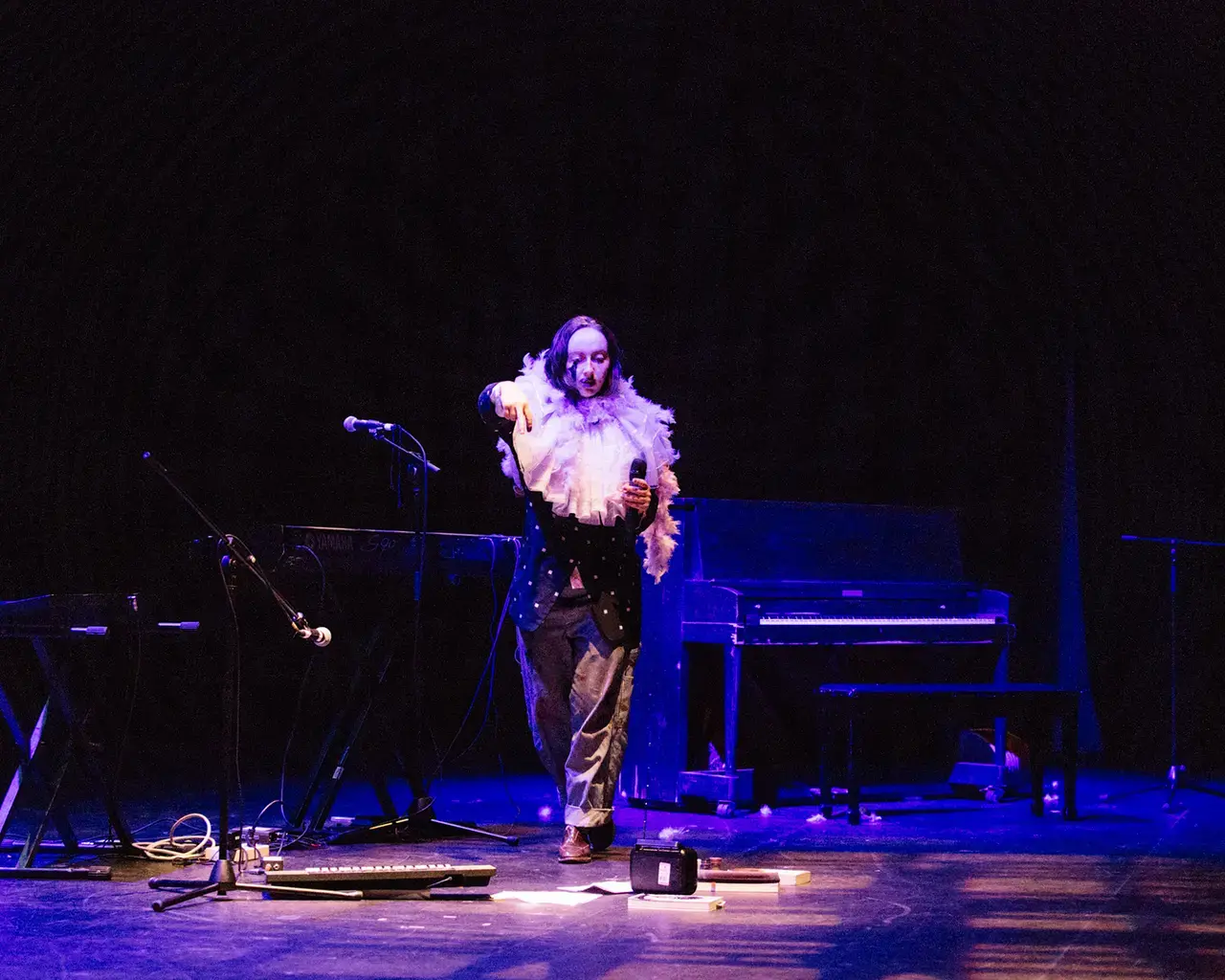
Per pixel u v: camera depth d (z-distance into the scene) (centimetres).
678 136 798
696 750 625
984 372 824
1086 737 816
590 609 464
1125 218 757
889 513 666
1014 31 709
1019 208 779
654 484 476
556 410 469
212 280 770
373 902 395
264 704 828
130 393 757
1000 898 406
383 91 754
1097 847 500
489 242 819
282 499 816
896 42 739
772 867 457
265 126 736
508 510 860
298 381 812
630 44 760
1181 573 809
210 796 612
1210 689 812
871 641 614
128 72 666
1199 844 507
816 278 825
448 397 842
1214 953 339
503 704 884
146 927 361
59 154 668
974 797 653
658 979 312
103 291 725
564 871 446
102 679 680
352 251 803
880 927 366
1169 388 790
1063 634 824
